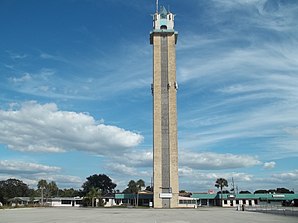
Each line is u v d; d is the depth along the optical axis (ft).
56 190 612.29
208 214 194.18
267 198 442.91
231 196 442.91
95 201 439.63
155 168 370.32
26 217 157.07
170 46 407.03
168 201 361.51
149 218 150.00
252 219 143.84
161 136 378.94
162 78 396.98
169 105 387.96
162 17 419.13
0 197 462.19
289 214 188.03
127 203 441.68
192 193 453.58
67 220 133.59
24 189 572.10
